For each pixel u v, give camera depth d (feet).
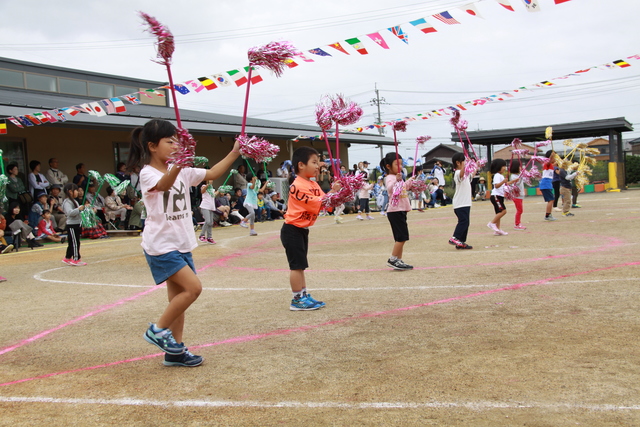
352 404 9.05
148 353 12.91
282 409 9.02
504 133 93.30
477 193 86.07
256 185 44.21
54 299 20.22
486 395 9.08
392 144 89.92
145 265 28.89
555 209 53.52
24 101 46.44
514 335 12.42
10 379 11.35
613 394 8.86
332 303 17.10
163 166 11.86
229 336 13.89
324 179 67.15
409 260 25.53
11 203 41.83
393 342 12.49
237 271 25.09
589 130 90.84
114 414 9.19
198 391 10.11
